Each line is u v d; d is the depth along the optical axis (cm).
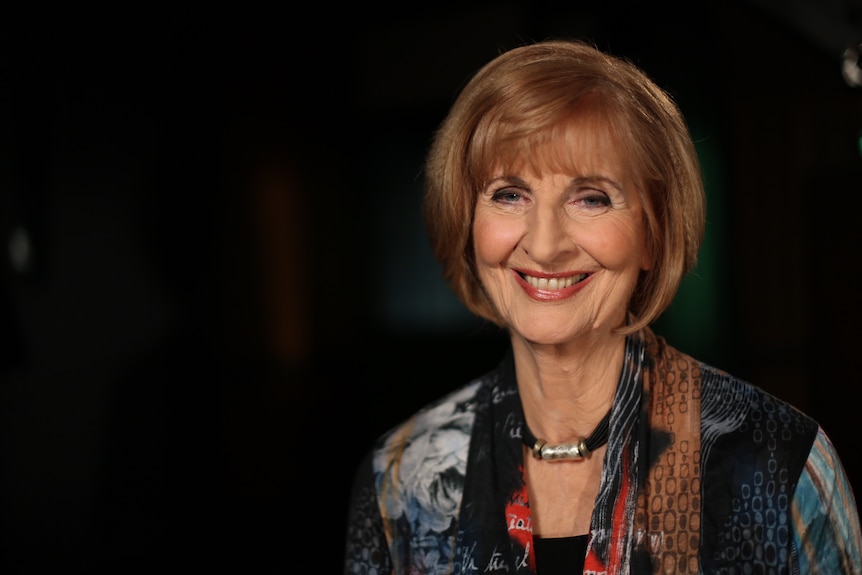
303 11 292
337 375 302
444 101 290
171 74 285
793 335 271
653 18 266
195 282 289
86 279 278
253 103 293
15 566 270
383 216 299
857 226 261
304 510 297
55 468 274
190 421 289
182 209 287
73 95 274
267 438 295
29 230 271
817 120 262
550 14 274
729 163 270
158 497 283
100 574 277
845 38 203
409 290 299
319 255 301
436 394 298
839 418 264
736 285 274
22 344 271
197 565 287
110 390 280
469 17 284
